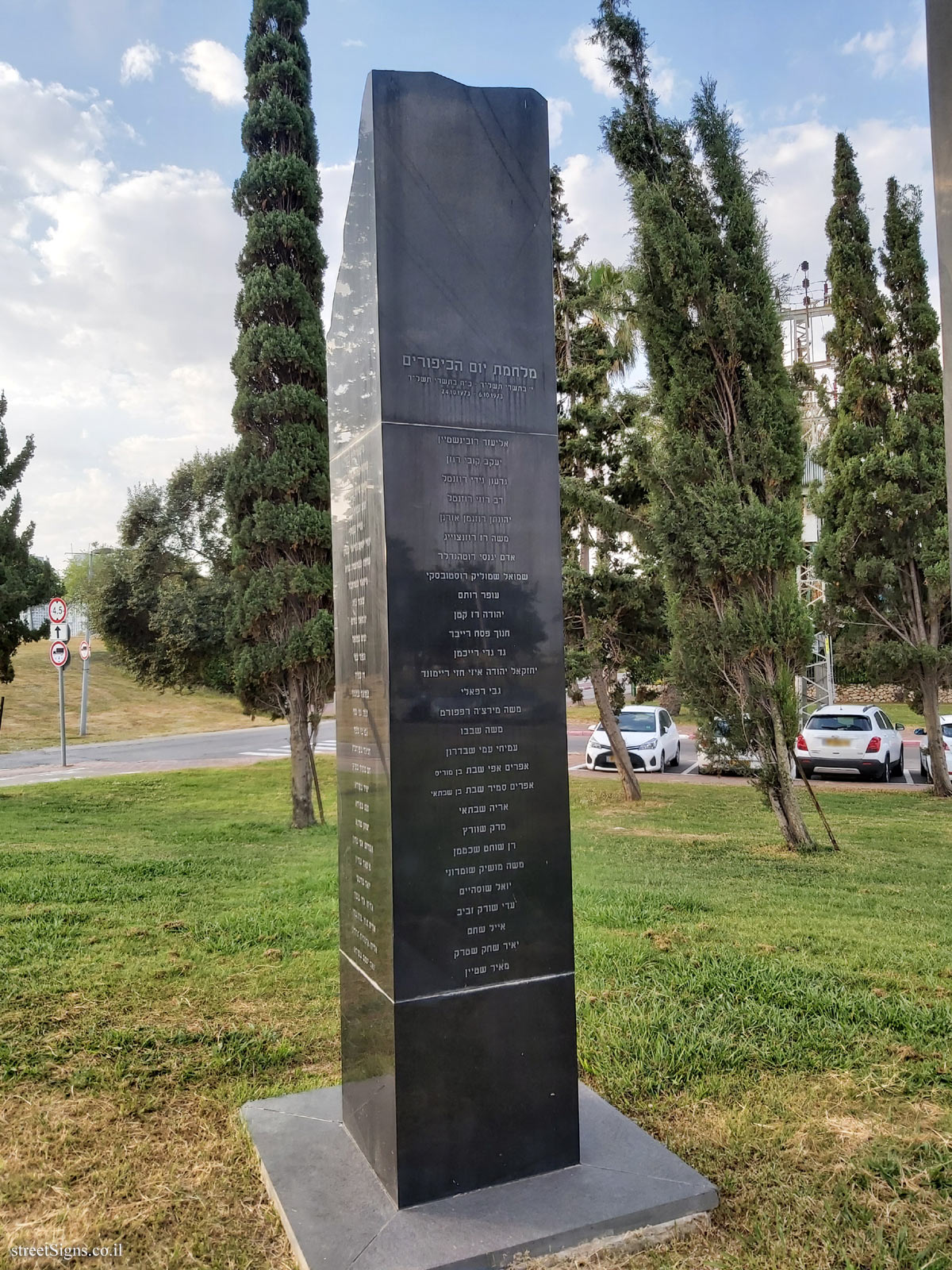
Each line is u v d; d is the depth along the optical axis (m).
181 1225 2.86
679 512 9.84
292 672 11.66
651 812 13.13
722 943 5.70
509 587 3.08
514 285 3.16
